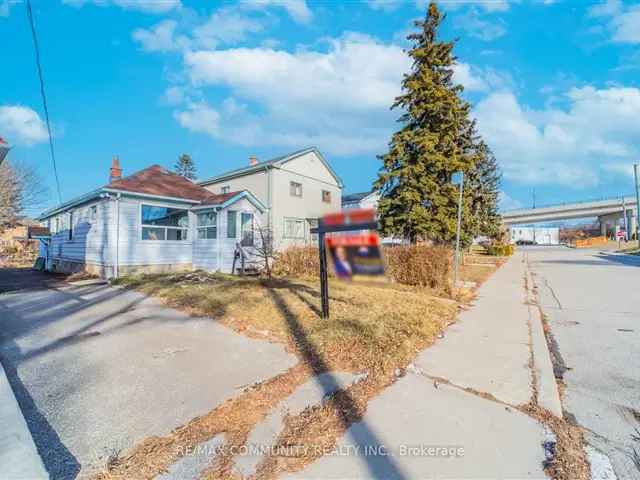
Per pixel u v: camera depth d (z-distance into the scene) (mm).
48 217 16453
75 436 2270
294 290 7266
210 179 20109
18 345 4215
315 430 2326
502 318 5656
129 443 2193
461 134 15734
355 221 3021
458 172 13039
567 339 4691
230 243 11492
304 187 19422
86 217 12195
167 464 1984
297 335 4309
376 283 2471
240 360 3623
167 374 3283
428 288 8117
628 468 2008
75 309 6254
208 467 1958
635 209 40406
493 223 23125
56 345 4199
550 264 15906
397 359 3561
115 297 7359
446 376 3254
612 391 3082
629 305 6852
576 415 2654
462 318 5645
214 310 5742
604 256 20625
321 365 3422
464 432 2324
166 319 5441
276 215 17438
